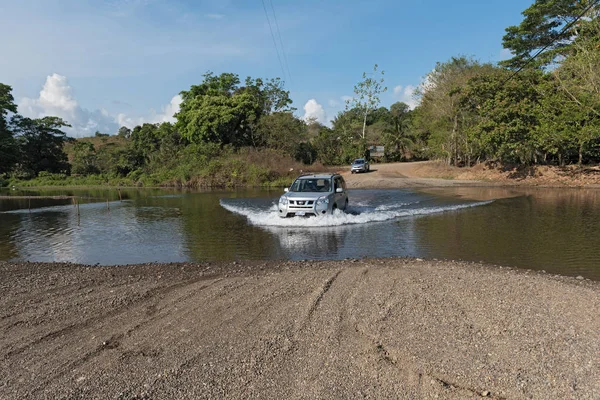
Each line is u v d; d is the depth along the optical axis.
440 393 3.18
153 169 44.16
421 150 56.38
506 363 3.58
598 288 5.95
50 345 4.29
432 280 6.07
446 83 39.09
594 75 25.28
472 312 4.73
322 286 5.93
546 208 15.80
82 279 7.03
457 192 23.78
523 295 5.31
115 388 3.39
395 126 67.25
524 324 4.36
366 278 6.32
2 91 51.81
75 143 68.88
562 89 27.97
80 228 13.45
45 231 13.03
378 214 14.34
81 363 3.85
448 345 3.94
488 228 11.52
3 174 49.78
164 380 3.48
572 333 4.11
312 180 14.16
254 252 9.18
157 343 4.21
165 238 11.25
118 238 11.47
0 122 50.56
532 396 3.11
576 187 26.44
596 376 3.32
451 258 8.21
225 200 22.33
